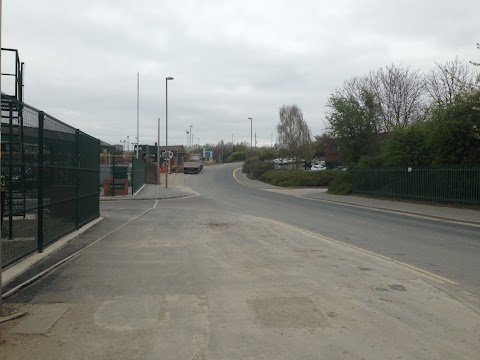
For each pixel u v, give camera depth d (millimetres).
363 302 6195
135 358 4328
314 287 6977
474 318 5566
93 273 7891
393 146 28609
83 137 13562
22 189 9344
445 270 8383
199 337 4879
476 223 17094
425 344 4723
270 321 5391
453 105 23531
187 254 9734
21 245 9172
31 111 8789
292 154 61875
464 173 22656
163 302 6160
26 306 5926
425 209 22062
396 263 8977
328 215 19812
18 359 4289
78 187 12977
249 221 16422
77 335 4914
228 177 60594
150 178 48562
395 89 41188
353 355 4426
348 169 36125
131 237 12234
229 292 6676
